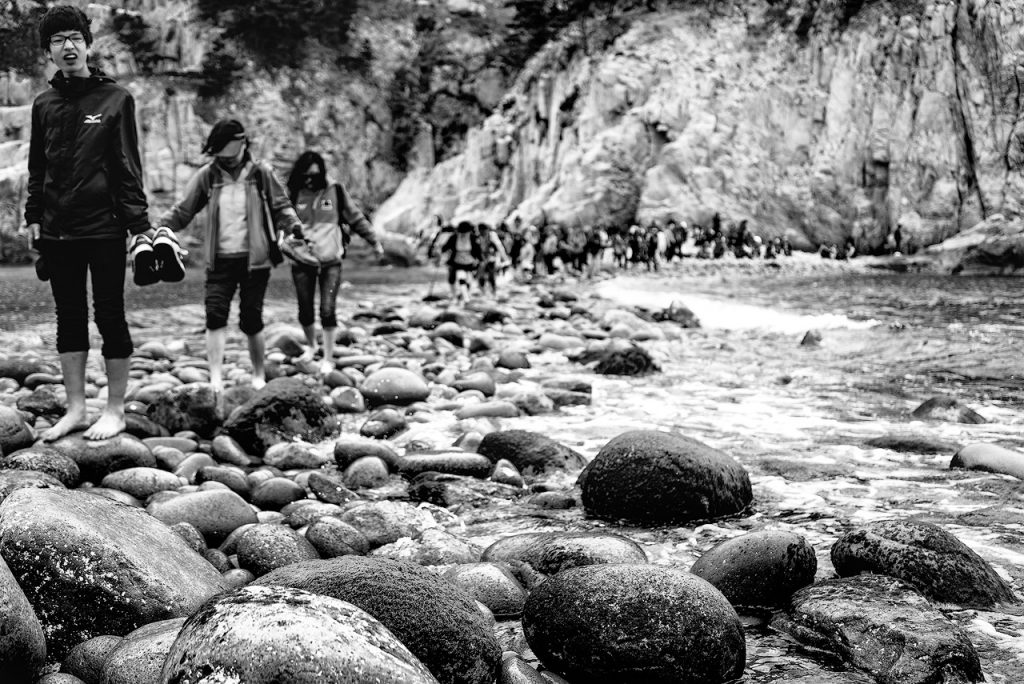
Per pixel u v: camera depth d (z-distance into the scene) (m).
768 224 52.25
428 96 77.19
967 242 39.84
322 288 8.55
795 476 4.71
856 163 52.22
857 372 8.51
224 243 6.83
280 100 72.06
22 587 2.53
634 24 60.75
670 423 6.25
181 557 2.94
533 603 2.61
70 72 4.74
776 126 54.19
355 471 4.73
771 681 2.38
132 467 4.59
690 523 3.91
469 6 81.81
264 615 1.91
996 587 2.88
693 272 40.28
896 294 20.86
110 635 2.47
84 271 4.90
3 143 8.75
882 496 4.27
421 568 2.54
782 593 2.91
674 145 53.06
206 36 72.00
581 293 24.80
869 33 52.97
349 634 1.91
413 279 36.91
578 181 54.09
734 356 9.99
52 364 8.97
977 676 2.35
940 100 49.50
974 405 6.72
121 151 4.78
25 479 3.64
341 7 77.88
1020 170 46.88
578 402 7.07
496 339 11.85
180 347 10.56
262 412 5.57
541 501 4.28
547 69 67.06
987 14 48.06
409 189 75.00
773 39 56.47
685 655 2.37
